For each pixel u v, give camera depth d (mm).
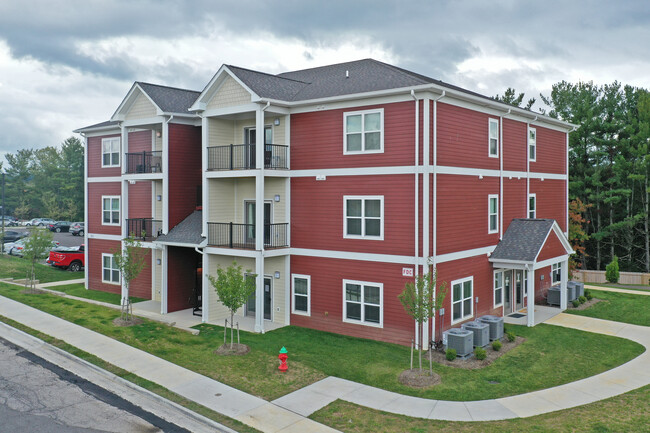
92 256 29797
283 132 21562
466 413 13109
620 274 35906
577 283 26812
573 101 44844
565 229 29453
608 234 41500
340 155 20156
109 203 28859
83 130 29391
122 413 13008
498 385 15086
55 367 16031
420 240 18438
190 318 22688
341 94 20094
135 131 27219
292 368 16156
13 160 89375
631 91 45656
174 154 24375
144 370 15656
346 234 20141
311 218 21000
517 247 22109
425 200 18266
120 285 28469
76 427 12180
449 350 17250
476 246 21203
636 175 38344
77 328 19797
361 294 19781
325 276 20703
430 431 12094
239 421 12523
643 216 40250
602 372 16234
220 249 21531
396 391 14570
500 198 22828
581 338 19750
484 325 18547
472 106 20766
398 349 18328
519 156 24406
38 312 22047
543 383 15289
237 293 17438
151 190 26469
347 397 14078
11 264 36219
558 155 28516
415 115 18391
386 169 19078
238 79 20688
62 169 84375
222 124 23016
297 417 12797
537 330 20812
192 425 12453
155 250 26625
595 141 41594
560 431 11961
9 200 87812
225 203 23094
